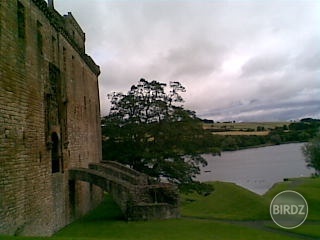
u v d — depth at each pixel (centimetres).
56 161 2791
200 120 5294
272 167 11150
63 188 2877
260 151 18275
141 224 2984
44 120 2438
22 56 2056
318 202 3781
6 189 1742
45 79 2514
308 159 7756
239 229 2898
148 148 5300
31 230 2070
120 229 2783
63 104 2947
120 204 3184
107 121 5700
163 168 5072
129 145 5475
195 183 4997
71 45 3403
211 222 3150
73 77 3444
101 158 5400
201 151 5156
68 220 3003
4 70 1777
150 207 3166
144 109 5462
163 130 5172
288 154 15512
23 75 2061
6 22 1831
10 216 1773
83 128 3881
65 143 2956
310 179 6500
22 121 2011
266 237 2631
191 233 2675
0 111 1711
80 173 3127
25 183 2009
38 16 2419
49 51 2656
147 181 4234
